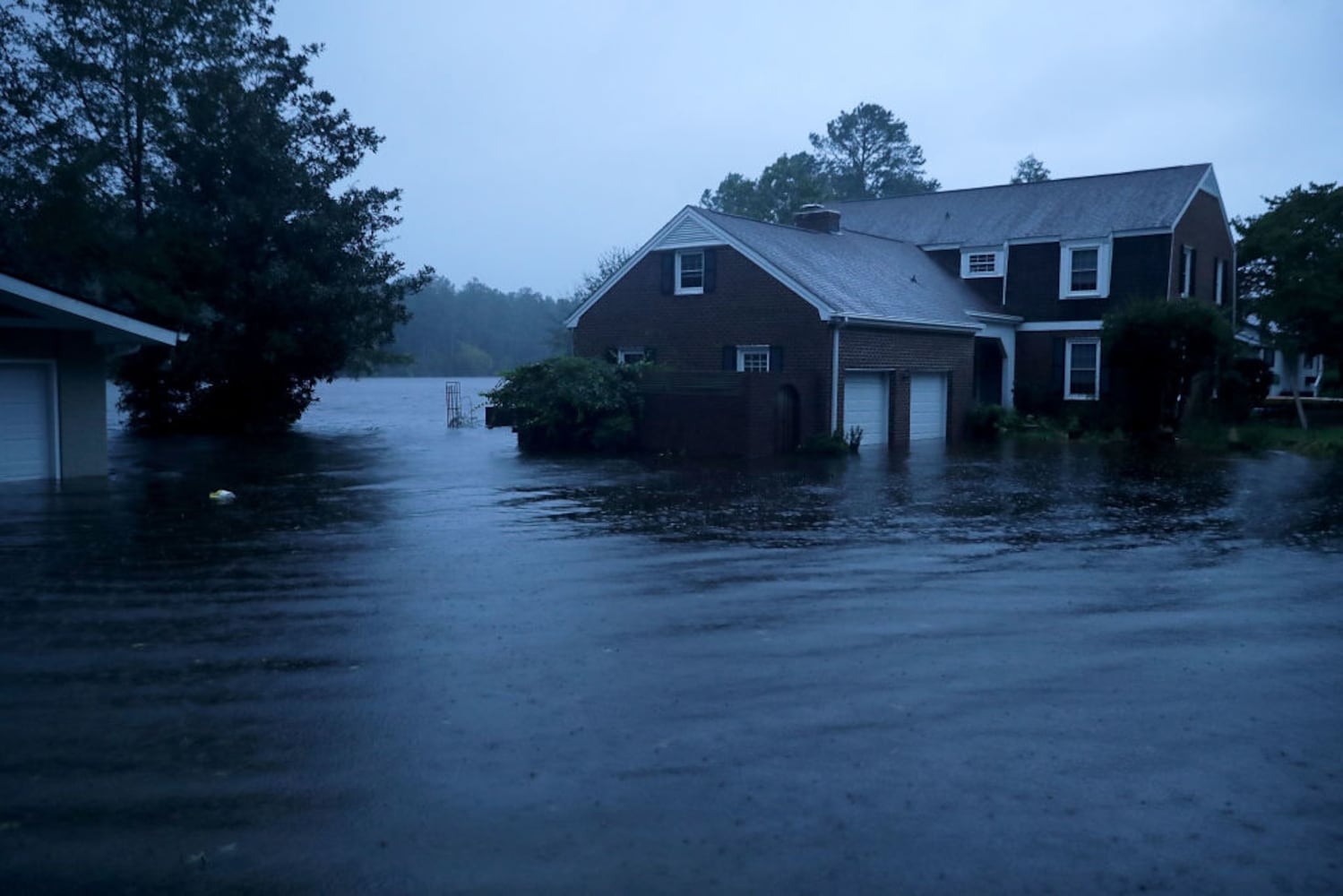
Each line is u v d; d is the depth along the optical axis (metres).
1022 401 34.12
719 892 4.09
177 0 32.53
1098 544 12.20
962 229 36.91
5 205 31.16
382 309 35.25
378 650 7.51
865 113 81.06
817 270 28.08
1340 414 34.62
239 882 4.16
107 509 15.07
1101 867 4.31
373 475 20.14
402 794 5.01
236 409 35.41
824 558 11.19
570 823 4.70
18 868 4.25
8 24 31.84
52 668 7.03
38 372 19.11
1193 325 28.72
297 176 33.06
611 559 11.09
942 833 4.61
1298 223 29.73
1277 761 5.51
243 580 9.96
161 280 31.19
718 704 6.33
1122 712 6.26
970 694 6.56
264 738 5.73
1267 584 10.00
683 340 28.39
